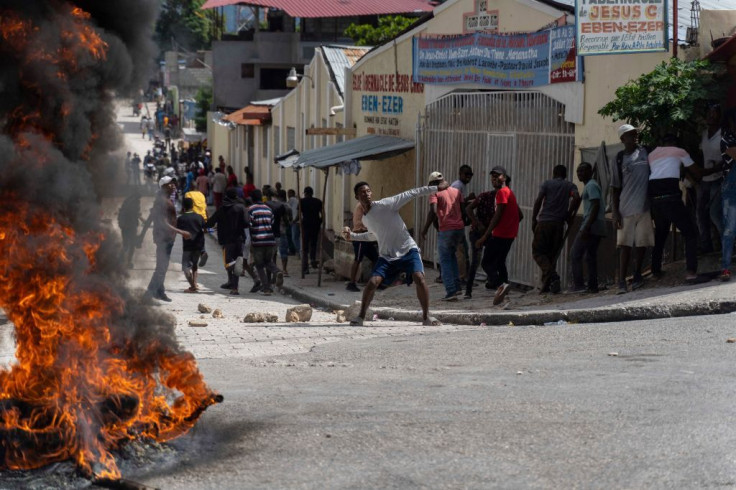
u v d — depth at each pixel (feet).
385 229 34.53
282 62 138.72
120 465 16.06
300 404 20.20
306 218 63.57
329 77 82.64
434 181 42.75
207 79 194.70
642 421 17.28
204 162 145.28
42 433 15.92
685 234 33.60
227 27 177.17
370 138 65.82
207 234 92.53
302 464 15.90
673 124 35.65
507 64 49.96
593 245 38.68
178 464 16.17
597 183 39.34
